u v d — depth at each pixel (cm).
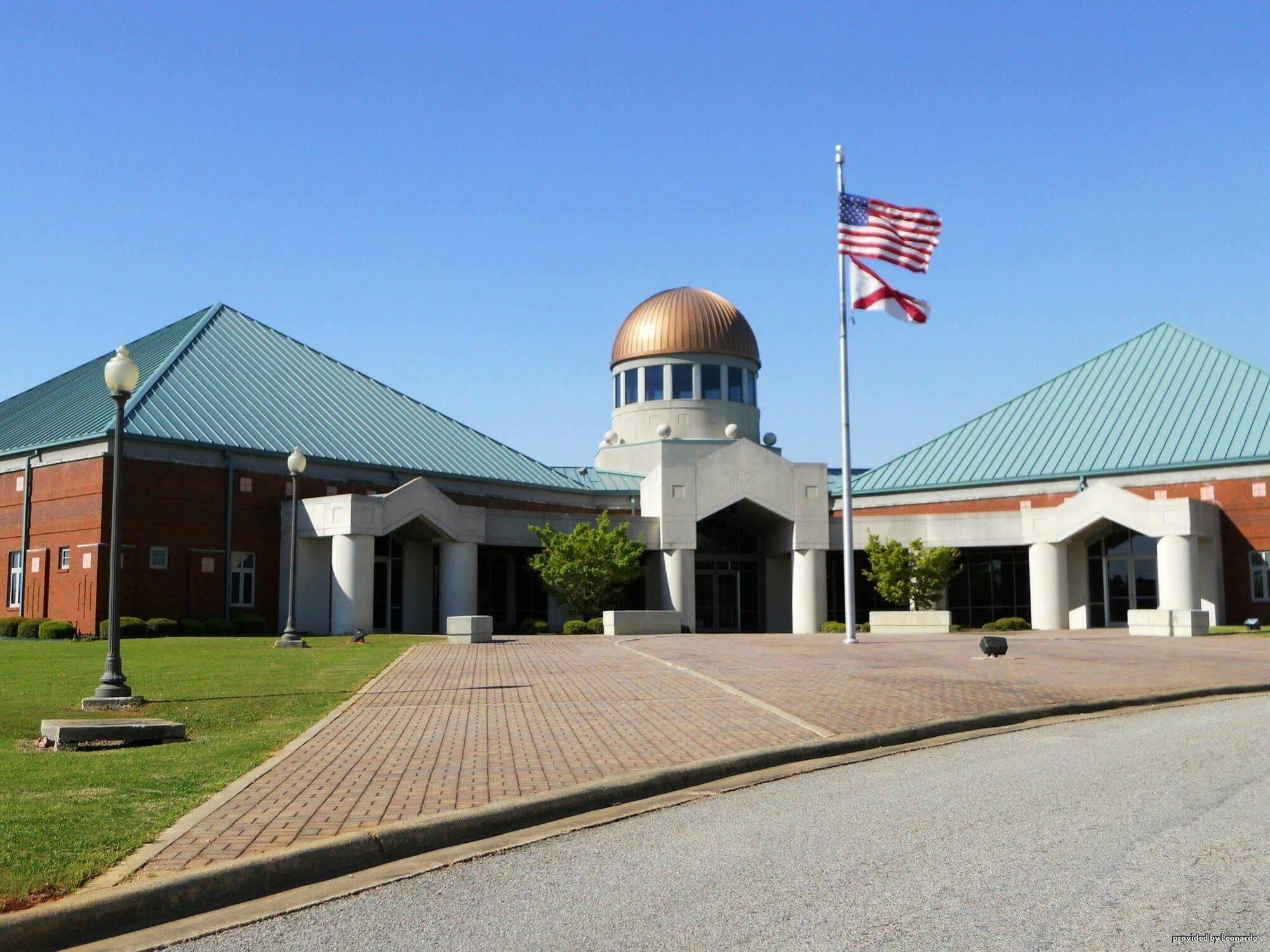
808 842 930
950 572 4759
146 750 1310
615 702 1762
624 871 849
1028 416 5409
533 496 5144
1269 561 4462
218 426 4206
